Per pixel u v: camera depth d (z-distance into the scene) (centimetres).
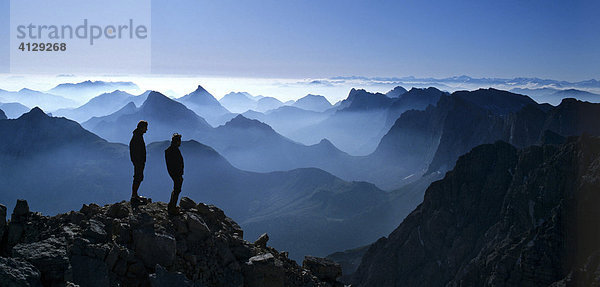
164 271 1517
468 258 12400
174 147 1984
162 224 1841
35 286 1248
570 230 9481
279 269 1897
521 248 10044
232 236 2094
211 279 1755
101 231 1683
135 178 2133
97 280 1420
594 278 7744
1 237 1756
